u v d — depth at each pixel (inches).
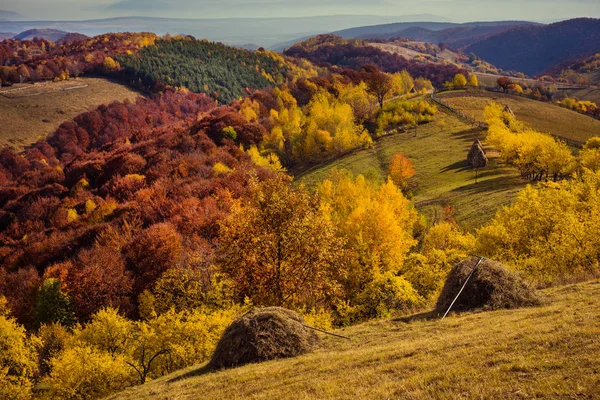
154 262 2106.3
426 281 1526.8
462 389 386.0
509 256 1499.8
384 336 666.2
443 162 3558.1
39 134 7514.8
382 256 1754.4
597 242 1176.8
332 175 3422.7
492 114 4264.3
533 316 595.2
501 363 427.2
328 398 430.9
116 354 1263.5
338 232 1914.4
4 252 3046.3
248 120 5546.3
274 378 541.3
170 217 2719.0
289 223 984.9
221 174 3577.8
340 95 5989.2
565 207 1594.5
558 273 1103.6
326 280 1041.5
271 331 666.8
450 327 632.4
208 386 562.3
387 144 4303.6
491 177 3026.6
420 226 2461.9
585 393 335.6
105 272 2039.9
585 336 451.2
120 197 3686.0
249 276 1010.7
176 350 1079.0
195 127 5349.4
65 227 3216.0
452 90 6190.9
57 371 1191.6
